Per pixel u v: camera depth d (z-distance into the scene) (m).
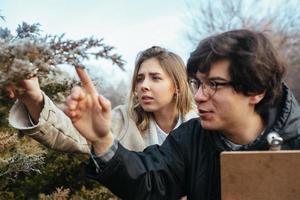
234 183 0.98
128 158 1.18
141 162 1.23
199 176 1.32
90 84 1.04
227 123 1.22
